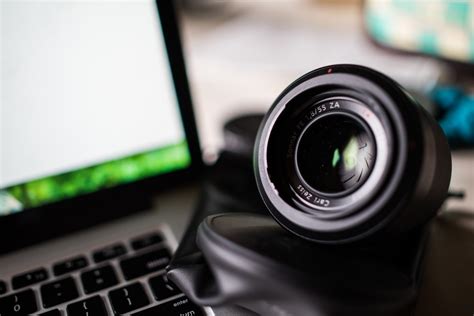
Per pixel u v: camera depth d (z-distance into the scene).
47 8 0.32
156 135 0.34
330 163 0.23
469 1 0.43
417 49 0.48
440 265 0.29
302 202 0.23
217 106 0.45
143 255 0.30
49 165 0.32
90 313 0.27
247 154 0.33
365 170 0.22
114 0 0.33
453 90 0.41
